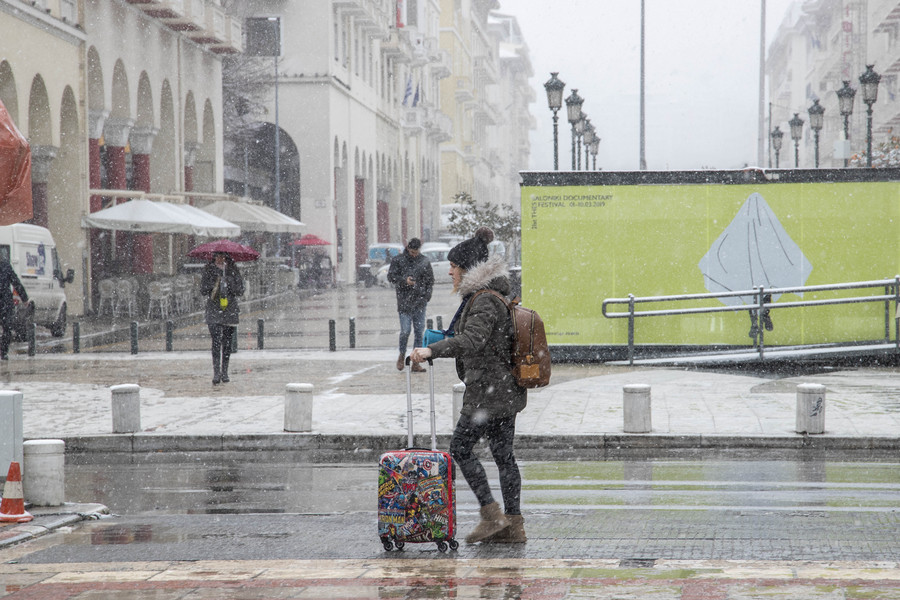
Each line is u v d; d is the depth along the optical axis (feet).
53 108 172.14
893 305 98.63
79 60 182.39
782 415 68.85
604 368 97.35
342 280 323.78
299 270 283.79
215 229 187.32
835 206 99.14
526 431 63.57
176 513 46.11
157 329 163.53
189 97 241.55
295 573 34.42
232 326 90.84
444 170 529.45
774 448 61.41
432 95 481.05
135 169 218.18
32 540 40.81
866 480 51.16
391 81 395.96
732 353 98.37
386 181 387.14
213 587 32.76
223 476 55.36
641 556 36.09
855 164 217.77
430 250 294.87
